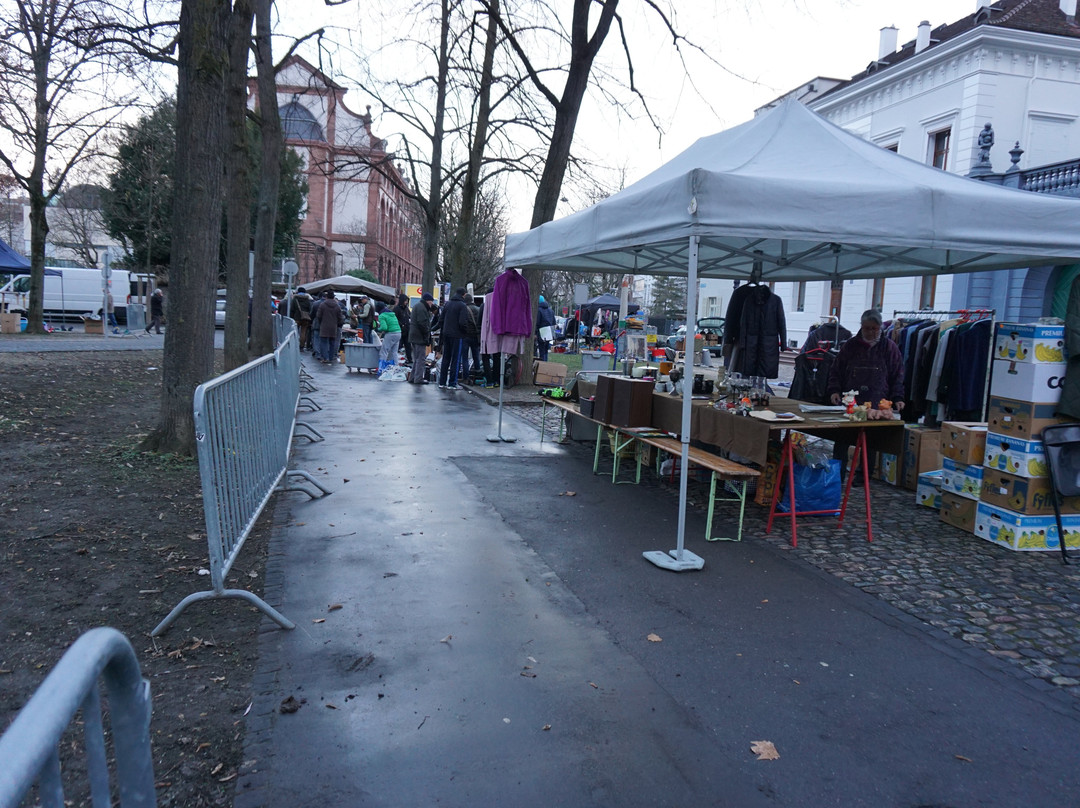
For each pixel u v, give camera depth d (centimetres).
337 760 280
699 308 4300
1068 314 538
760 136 612
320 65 1477
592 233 623
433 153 2200
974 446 591
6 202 4381
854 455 613
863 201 485
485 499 655
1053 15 2244
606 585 463
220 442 407
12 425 828
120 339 2448
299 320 2380
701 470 752
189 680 332
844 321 2675
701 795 268
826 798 268
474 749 290
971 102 2162
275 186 1547
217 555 382
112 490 603
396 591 442
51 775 108
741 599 447
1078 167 1719
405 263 6819
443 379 1524
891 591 468
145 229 3625
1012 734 311
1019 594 466
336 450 847
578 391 905
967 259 709
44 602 401
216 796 259
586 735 302
